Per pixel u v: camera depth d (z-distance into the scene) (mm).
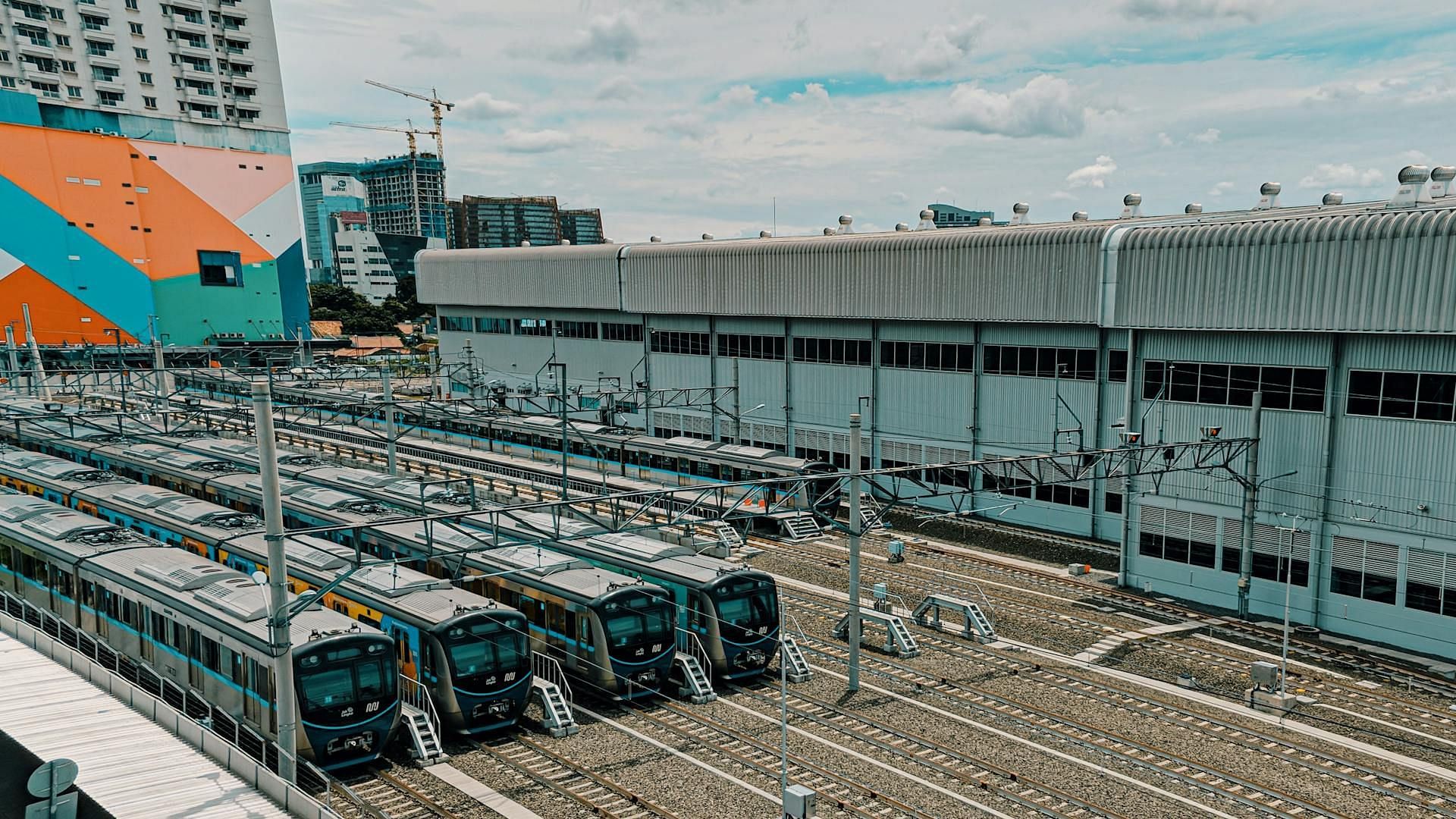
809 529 45656
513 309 76688
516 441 62719
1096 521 43062
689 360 62188
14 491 36031
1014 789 21281
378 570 26469
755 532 46906
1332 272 30578
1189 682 27328
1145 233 35906
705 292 59125
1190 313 34531
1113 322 37250
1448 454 28797
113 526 30531
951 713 25531
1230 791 21125
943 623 33531
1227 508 34156
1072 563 40531
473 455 59062
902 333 49906
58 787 13109
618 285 65250
